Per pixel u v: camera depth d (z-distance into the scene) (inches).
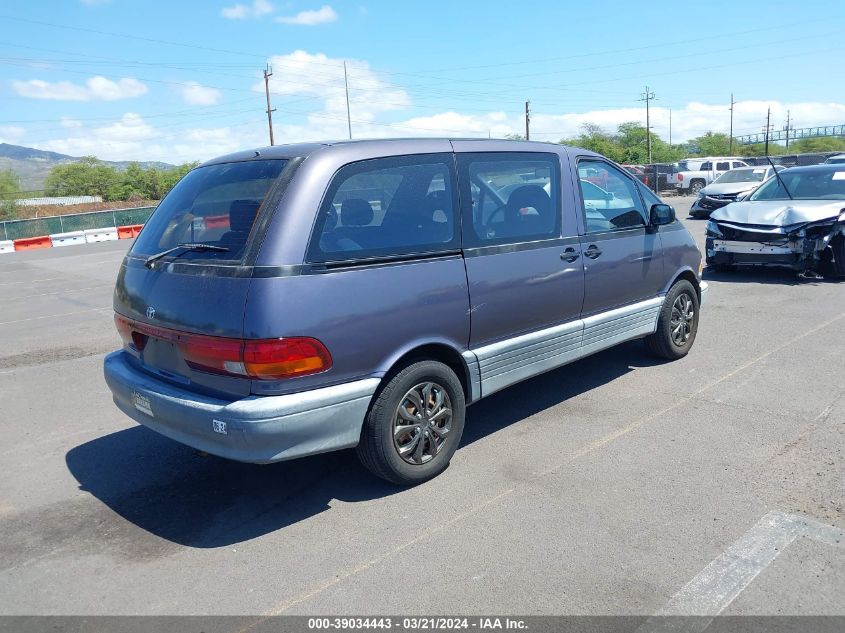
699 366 243.1
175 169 3334.2
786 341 269.4
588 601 117.6
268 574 130.6
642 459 170.9
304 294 138.3
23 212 2337.6
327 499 159.6
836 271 382.0
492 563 129.9
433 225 163.2
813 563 125.4
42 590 128.6
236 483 170.9
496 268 174.1
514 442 185.5
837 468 161.2
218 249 146.6
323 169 147.7
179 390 150.4
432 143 169.9
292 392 138.9
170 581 129.8
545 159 196.1
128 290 167.0
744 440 179.3
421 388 160.4
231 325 137.0
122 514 157.5
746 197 440.5
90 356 310.2
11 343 345.1
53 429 215.5
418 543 138.3
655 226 229.1
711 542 133.3
